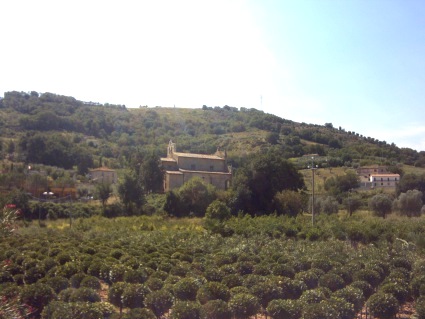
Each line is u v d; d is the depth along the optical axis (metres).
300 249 30.30
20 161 99.56
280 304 15.54
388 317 16.22
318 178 102.00
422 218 53.72
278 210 68.12
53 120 131.38
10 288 16.50
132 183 73.25
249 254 27.14
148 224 54.16
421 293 18.28
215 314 14.89
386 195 70.06
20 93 156.88
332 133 163.62
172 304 16.42
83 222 58.38
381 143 156.50
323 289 17.73
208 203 72.81
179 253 27.61
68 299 17.05
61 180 84.19
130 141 135.00
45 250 29.39
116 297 17.52
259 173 70.44
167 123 166.25
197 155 91.44
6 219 13.42
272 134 140.75
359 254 27.11
